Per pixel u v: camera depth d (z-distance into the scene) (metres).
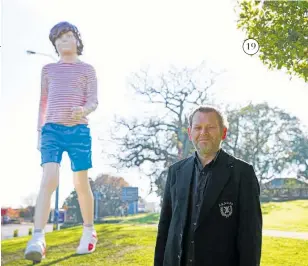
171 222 2.57
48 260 4.68
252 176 2.50
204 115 2.59
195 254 2.40
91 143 4.79
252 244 2.38
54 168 4.57
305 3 5.72
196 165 2.60
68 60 4.80
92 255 4.82
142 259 4.73
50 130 4.64
